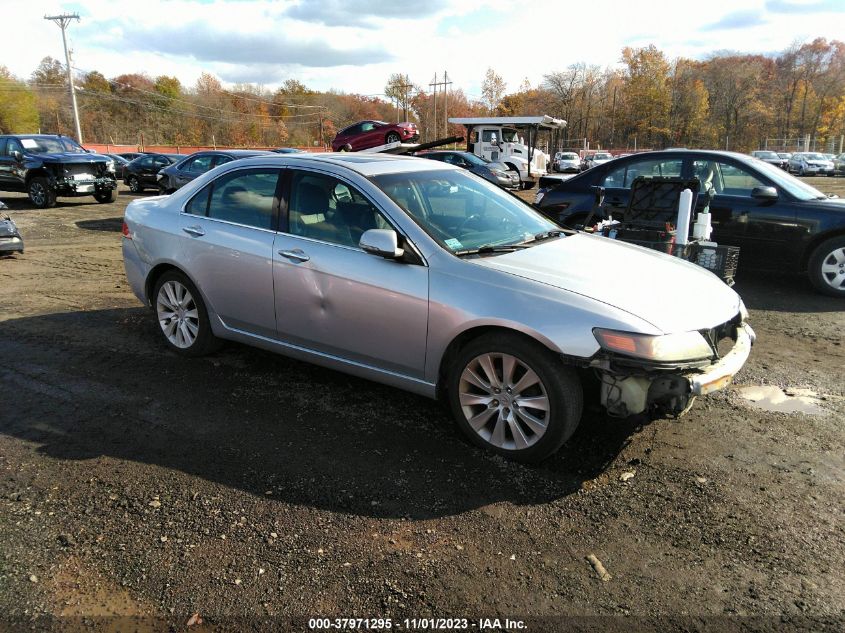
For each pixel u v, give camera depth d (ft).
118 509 9.78
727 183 24.93
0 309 21.25
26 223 44.98
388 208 12.42
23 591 8.03
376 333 12.25
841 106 259.39
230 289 14.53
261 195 14.33
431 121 316.60
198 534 9.18
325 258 12.78
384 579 8.30
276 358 16.37
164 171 51.08
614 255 12.96
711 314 11.12
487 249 12.31
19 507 9.82
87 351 16.90
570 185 28.22
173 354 16.63
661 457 11.53
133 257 16.81
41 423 12.66
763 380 15.42
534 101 300.20
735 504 10.05
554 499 10.16
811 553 8.87
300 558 8.68
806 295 24.09
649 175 26.32
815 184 103.91
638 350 9.86
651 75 261.65
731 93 260.42
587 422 12.87
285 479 10.65
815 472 11.03
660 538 9.20
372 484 10.52
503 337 10.84
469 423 11.62
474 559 8.71
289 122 323.57
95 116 263.29
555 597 8.02
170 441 11.94
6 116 222.48
